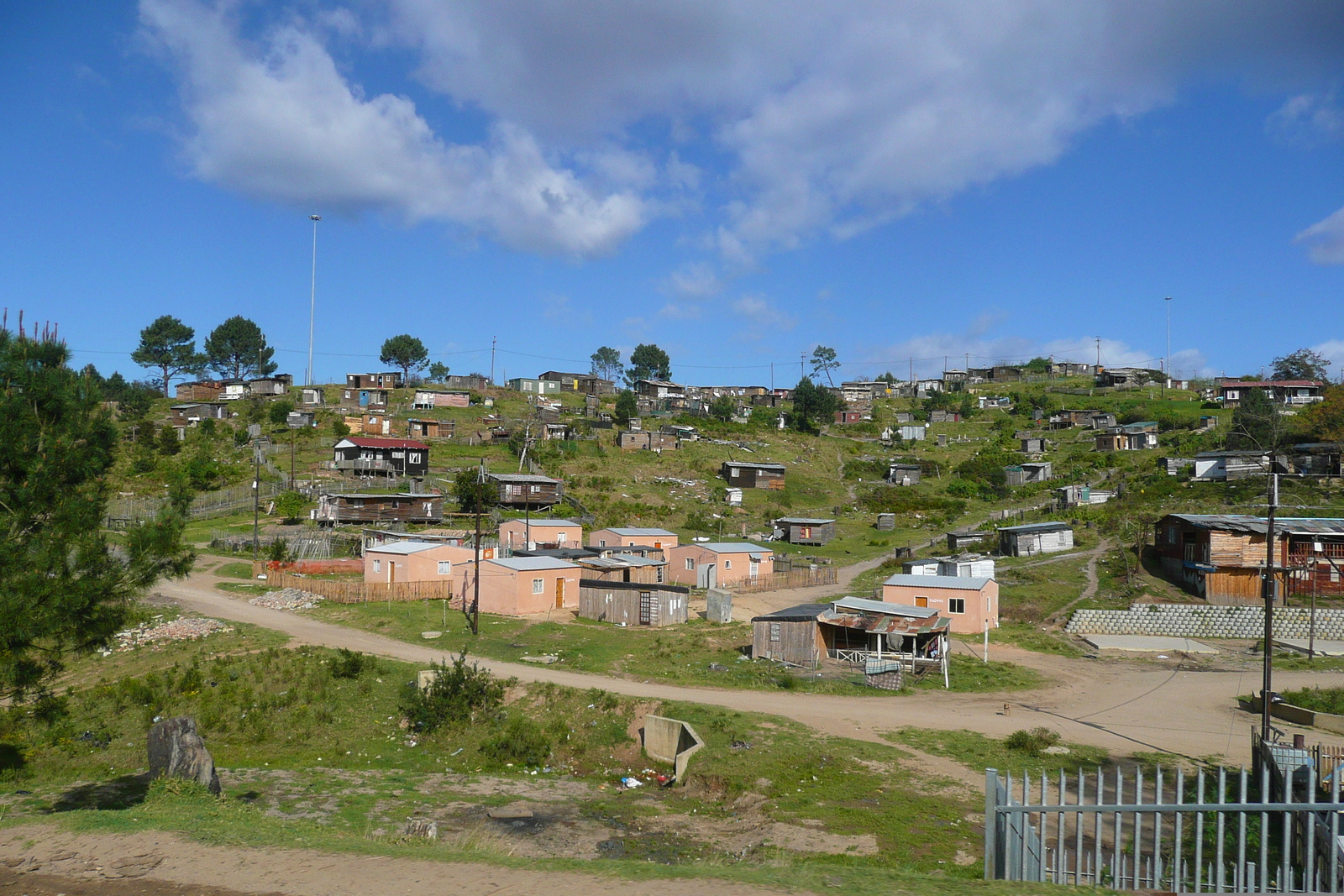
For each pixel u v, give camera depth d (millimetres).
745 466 100875
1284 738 26938
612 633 43031
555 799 23391
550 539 66062
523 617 46531
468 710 29578
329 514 71312
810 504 97875
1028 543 64812
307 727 28891
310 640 38812
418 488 80500
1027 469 100438
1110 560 58844
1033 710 30938
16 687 17031
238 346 150250
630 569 55250
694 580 61125
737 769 23812
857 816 20375
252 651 36375
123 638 38656
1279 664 39344
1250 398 101750
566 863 10531
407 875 10133
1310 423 85438
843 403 153375
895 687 33781
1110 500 80000
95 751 26172
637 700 29953
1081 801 9594
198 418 108688
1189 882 10148
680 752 25734
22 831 12453
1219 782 8828
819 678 34781
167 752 17109
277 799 22500
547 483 84188
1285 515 61969
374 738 28469
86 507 15438
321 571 56562
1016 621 48969
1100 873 9641
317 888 9727
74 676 34500
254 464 88562
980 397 158250
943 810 20750
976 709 30984
